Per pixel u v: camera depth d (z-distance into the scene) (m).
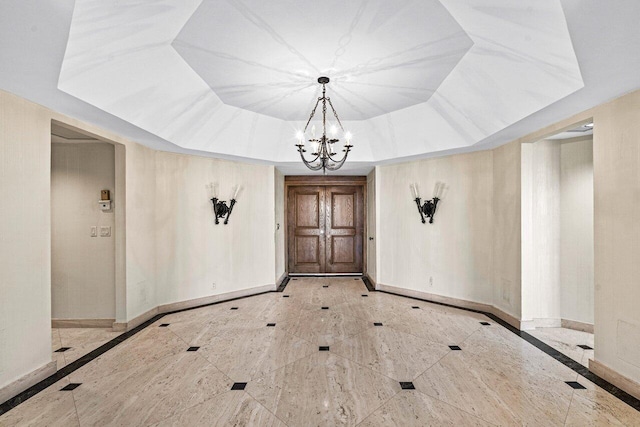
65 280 3.97
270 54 2.79
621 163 2.50
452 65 2.99
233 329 3.86
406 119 4.38
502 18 2.10
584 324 3.78
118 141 3.72
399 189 5.54
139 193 4.12
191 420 2.14
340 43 2.61
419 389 2.52
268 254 5.79
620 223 2.52
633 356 2.43
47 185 2.77
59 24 1.78
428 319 4.20
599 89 2.35
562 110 2.82
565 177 3.86
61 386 2.57
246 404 2.32
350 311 4.56
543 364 2.93
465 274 4.73
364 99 3.90
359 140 5.00
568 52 2.05
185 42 2.59
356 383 2.61
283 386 2.56
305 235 7.09
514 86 2.75
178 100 3.37
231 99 3.85
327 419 2.15
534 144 3.86
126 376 2.73
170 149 4.43
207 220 4.99
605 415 2.19
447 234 4.92
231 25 2.36
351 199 7.09
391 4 2.12
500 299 4.27
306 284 6.30
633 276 2.42
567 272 3.86
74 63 2.18
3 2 1.56
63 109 2.79
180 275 4.70
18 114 2.51
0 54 1.89
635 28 1.67
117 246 3.86
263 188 5.71
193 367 2.89
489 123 3.54
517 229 3.92
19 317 2.52
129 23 2.12
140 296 4.12
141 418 2.17
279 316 4.35
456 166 4.82
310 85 3.47
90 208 3.97
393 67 3.04
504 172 4.18
